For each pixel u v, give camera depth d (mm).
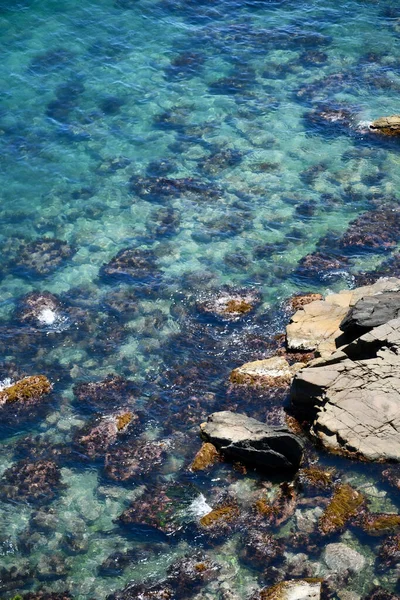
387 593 22359
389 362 27781
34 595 23078
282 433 25703
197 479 26188
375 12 52969
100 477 26484
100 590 23156
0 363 30734
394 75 47188
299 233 36688
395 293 30797
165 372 30281
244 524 24594
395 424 26438
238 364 30516
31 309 33000
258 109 44469
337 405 26969
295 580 22750
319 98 45312
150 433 27953
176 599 22766
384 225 36844
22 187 39438
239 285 34125
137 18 51625
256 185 39438
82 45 49062
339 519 24297
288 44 49875
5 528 24938
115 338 31781
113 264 35219
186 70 47469
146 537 24547
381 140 42062
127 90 45781
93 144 42125
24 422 28500
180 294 33656
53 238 36625
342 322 29922
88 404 29094
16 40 49000
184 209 38156
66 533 24766
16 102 44531
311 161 40844
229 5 53562
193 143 42156
